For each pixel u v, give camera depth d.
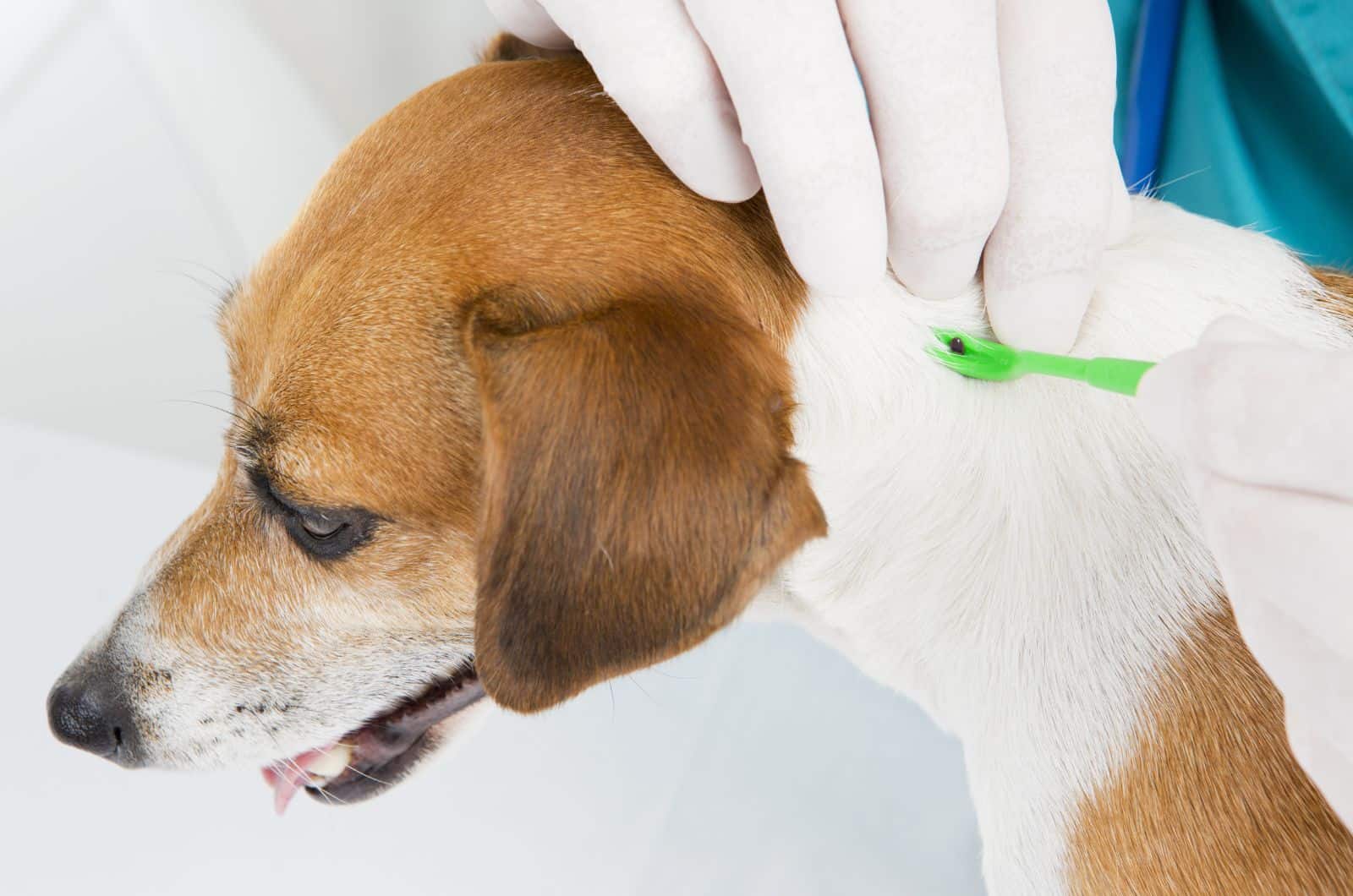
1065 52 1.35
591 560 1.21
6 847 2.29
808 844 2.36
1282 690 0.98
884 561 1.50
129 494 2.78
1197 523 1.40
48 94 3.09
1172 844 1.34
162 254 3.06
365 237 1.41
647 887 2.34
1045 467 1.43
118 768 2.38
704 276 1.33
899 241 1.34
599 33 1.28
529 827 2.40
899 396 1.41
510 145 1.39
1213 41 2.05
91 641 1.76
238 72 3.04
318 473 1.42
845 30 1.30
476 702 1.84
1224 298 1.45
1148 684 1.38
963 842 2.34
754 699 2.55
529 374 1.22
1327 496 0.89
